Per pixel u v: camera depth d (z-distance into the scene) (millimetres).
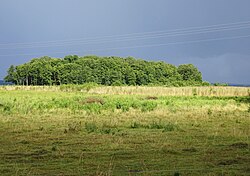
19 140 14508
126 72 108062
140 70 112125
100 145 13398
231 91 49000
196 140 14547
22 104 29016
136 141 14180
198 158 11266
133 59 124875
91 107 27750
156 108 27766
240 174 9461
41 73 104312
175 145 13453
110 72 106375
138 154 11844
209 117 22891
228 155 11711
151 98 40969
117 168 10062
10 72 112375
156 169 9984
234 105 31188
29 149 12727
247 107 29672
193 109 27469
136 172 9617
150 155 11703
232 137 15344
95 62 109500
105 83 107062
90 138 14961
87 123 19484
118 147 12961
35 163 10625
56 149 12609
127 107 27891
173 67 122875
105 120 21188
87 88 55656
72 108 27234
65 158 11266
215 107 29062
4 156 11508
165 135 15797
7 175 9297
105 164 10477
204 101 36094
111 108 27594
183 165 10422
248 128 18328
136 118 22203
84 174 9406
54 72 105812
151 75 111875
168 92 50375
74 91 56812
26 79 108688
